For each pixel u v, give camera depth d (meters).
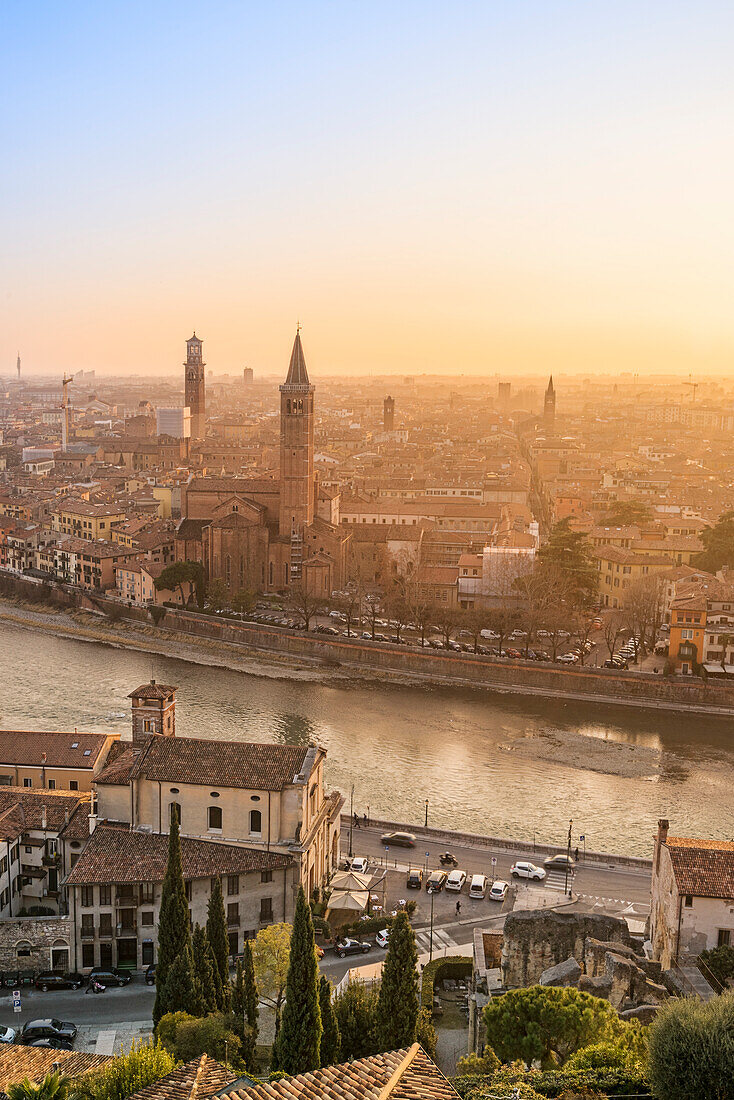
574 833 153.50
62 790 135.25
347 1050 81.56
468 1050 85.62
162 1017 84.69
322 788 130.50
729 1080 57.19
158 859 112.75
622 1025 69.75
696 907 84.88
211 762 121.56
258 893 114.75
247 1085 48.75
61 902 121.00
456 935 114.56
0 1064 72.38
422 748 191.75
